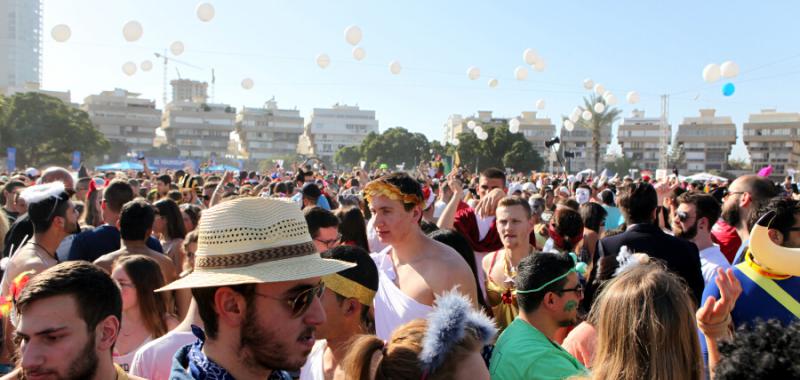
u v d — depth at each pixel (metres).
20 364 2.09
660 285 2.25
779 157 94.62
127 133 121.75
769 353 1.52
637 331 2.20
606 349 2.29
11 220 7.13
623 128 111.38
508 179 27.31
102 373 2.06
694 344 2.23
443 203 8.12
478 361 1.94
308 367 2.68
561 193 11.15
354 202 8.19
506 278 4.30
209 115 129.25
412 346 1.99
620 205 4.66
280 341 1.73
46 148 64.06
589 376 2.37
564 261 2.85
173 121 127.00
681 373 2.17
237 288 1.73
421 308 3.20
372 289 2.71
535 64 11.30
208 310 1.78
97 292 2.03
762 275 3.04
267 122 141.88
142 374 2.74
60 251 4.91
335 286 2.59
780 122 94.62
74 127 64.75
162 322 3.45
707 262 4.55
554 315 2.82
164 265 4.34
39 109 63.31
